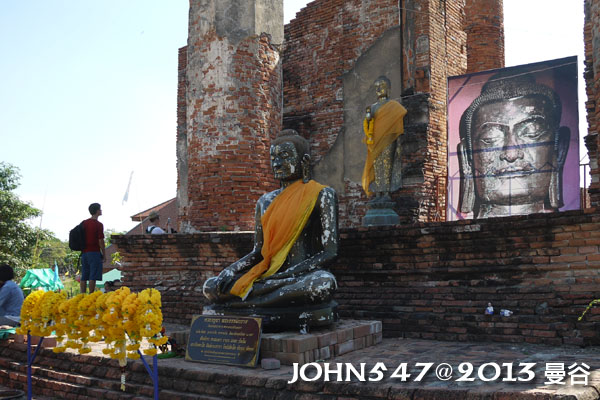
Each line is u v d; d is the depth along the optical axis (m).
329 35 15.77
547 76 12.32
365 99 15.03
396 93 14.45
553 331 6.05
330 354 5.82
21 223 21.61
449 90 13.44
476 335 6.50
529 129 12.45
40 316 5.96
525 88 12.56
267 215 6.80
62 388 6.20
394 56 14.55
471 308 6.75
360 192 15.02
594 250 6.14
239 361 5.51
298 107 16.28
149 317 4.86
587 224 6.16
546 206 12.16
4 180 22.09
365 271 7.69
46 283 12.94
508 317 6.37
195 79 10.95
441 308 6.97
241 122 10.52
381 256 7.60
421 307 7.12
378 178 9.14
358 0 15.25
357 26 15.23
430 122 13.68
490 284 6.82
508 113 12.71
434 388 4.30
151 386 5.54
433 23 14.00
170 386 5.43
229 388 5.07
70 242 8.84
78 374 6.30
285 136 6.94
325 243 6.59
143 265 9.68
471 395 4.10
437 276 7.21
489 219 6.70
